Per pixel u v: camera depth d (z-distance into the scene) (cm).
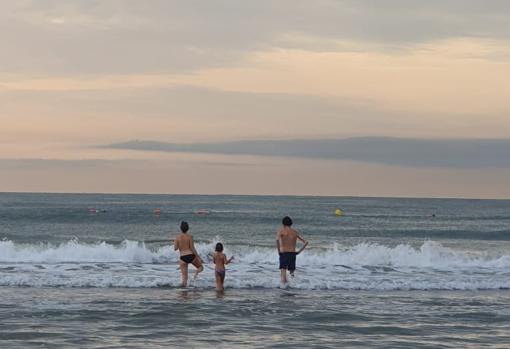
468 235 5697
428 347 1370
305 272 2597
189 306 1814
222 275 2136
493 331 1543
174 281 2250
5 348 1300
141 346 1335
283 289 2184
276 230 6038
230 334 1469
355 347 1359
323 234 5725
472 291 2222
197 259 2244
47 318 1617
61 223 6419
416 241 5084
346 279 2389
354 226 7069
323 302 1923
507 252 3938
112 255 2944
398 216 10588
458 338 1462
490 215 11744
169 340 1398
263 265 2773
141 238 4866
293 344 1377
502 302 1972
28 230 5453
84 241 4534
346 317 1694
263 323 1602
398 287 2252
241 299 1953
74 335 1431
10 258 2905
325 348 1345
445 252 3166
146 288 2159
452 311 1806
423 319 1684
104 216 7344
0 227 5788
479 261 2970
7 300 1864
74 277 2325
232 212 10850
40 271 2494
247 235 5406
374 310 1803
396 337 1466
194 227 6431
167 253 2959
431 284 2289
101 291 2070
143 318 1639
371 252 3002
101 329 1502
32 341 1365
